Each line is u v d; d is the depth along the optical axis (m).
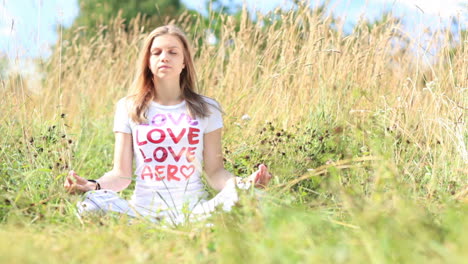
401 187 2.33
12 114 3.67
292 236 1.81
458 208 2.14
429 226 1.87
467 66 3.48
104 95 5.64
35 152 3.31
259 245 1.78
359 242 1.84
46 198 2.94
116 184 2.91
